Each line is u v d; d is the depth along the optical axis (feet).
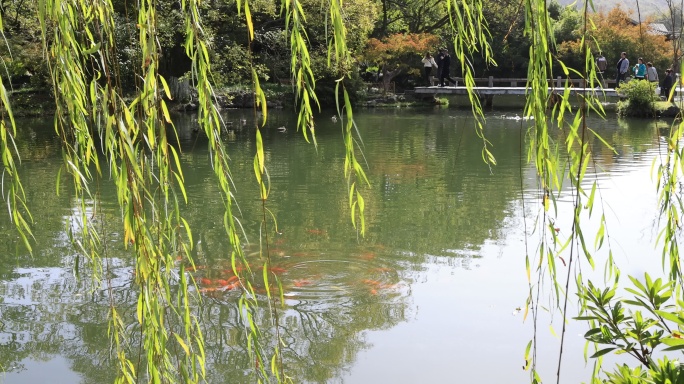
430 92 88.28
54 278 20.03
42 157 42.22
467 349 15.55
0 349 15.52
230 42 54.80
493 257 21.91
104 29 7.39
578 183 7.27
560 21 84.02
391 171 38.96
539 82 7.16
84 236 8.59
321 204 29.96
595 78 7.35
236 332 16.43
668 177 7.91
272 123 64.69
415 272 20.59
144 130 7.25
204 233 24.80
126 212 7.09
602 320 7.36
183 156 43.39
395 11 101.45
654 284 7.15
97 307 17.94
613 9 81.87
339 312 17.66
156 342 7.31
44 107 66.13
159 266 7.33
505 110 81.61
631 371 7.50
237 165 40.63
